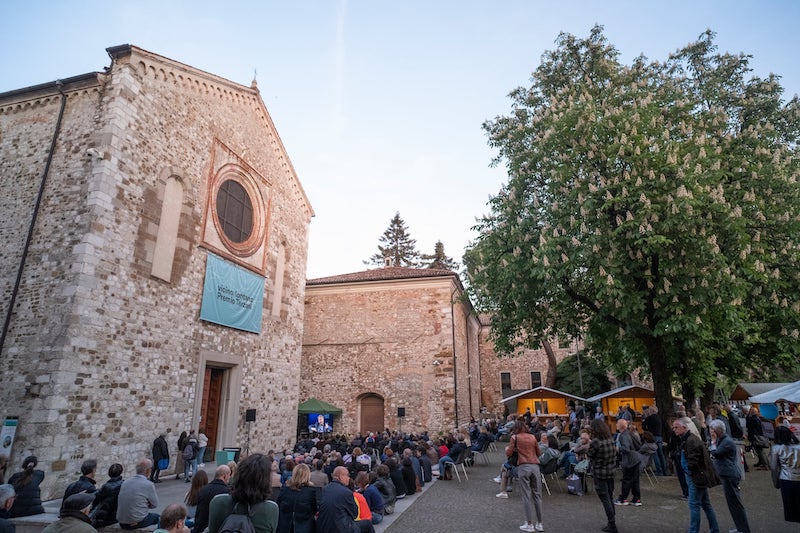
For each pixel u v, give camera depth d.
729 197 13.84
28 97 14.92
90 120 13.87
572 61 18.20
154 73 15.23
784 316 13.43
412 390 26.48
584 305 16.11
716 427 7.60
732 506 7.18
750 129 14.87
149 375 13.94
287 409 21.44
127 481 6.87
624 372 18.42
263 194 20.94
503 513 9.48
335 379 27.64
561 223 13.15
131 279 13.63
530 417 22.95
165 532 4.55
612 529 7.75
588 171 13.28
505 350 16.56
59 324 11.78
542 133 15.52
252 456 4.20
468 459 16.84
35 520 8.19
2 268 13.03
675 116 14.66
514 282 13.35
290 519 6.23
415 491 11.79
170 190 15.70
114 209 13.30
